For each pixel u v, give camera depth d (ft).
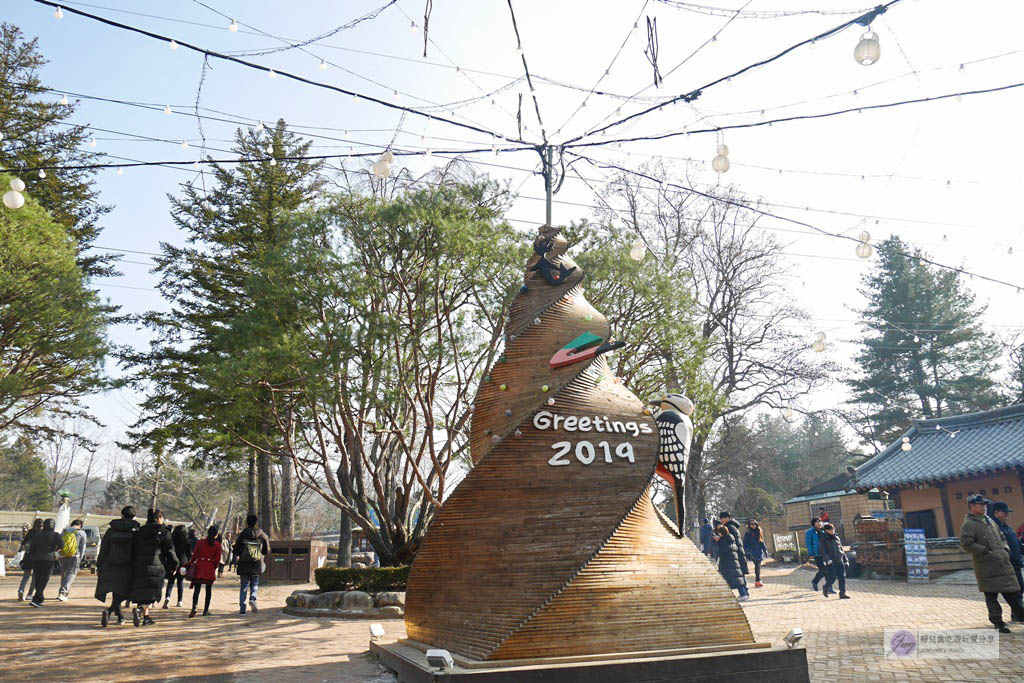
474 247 43.83
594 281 47.70
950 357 139.03
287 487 90.07
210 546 43.75
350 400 41.45
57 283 53.01
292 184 86.53
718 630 21.18
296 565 70.69
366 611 42.65
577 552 21.24
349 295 40.29
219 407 44.50
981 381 134.00
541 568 21.01
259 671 25.20
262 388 42.68
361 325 39.27
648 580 21.27
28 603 46.14
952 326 136.46
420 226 43.39
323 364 37.55
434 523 23.99
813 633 32.48
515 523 22.09
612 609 20.48
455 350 46.57
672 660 19.40
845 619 37.32
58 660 27.32
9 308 50.96
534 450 23.32
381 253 45.39
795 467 173.37
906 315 139.03
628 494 22.65
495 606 20.79
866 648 28.02
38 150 75.97
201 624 39.29
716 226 89.71
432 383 45.70
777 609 43.37
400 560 49.26
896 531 64.23
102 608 45.27
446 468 46.39
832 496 100.78
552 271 26.68
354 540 103.24
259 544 45.65
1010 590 29.35
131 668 25.82
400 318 43.91
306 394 41.65
